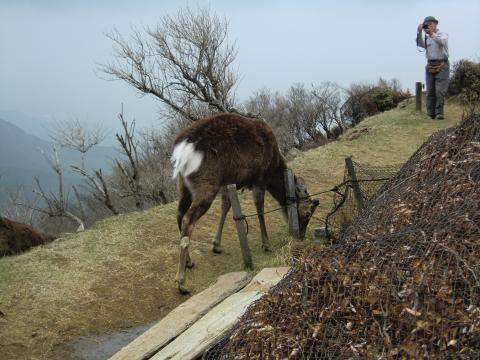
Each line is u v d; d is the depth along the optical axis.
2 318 6.13
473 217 4.48
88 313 6.33
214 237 7.73
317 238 7.84
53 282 6.82
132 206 21.81
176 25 16.62
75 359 5.64
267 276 6.47
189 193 6.88
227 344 4.58
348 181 7.73
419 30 14.16
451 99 15.88
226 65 16.97
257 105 25.17
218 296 6.15
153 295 6.71
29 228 8.46
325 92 26.44
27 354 5.67
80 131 21.86
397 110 16.00
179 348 5.13
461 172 5.14
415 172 5.71
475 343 3.62
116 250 7.61
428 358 3.66
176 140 6.77
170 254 7.54
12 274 6.98
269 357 4.20
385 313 4.00
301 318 4.30
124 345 5.86
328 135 22.89
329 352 4.06
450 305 3.85
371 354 3.86
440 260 4.13
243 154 6.94
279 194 8.05
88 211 24.41
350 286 4.29
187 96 17.03
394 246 4.45
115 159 21.42
